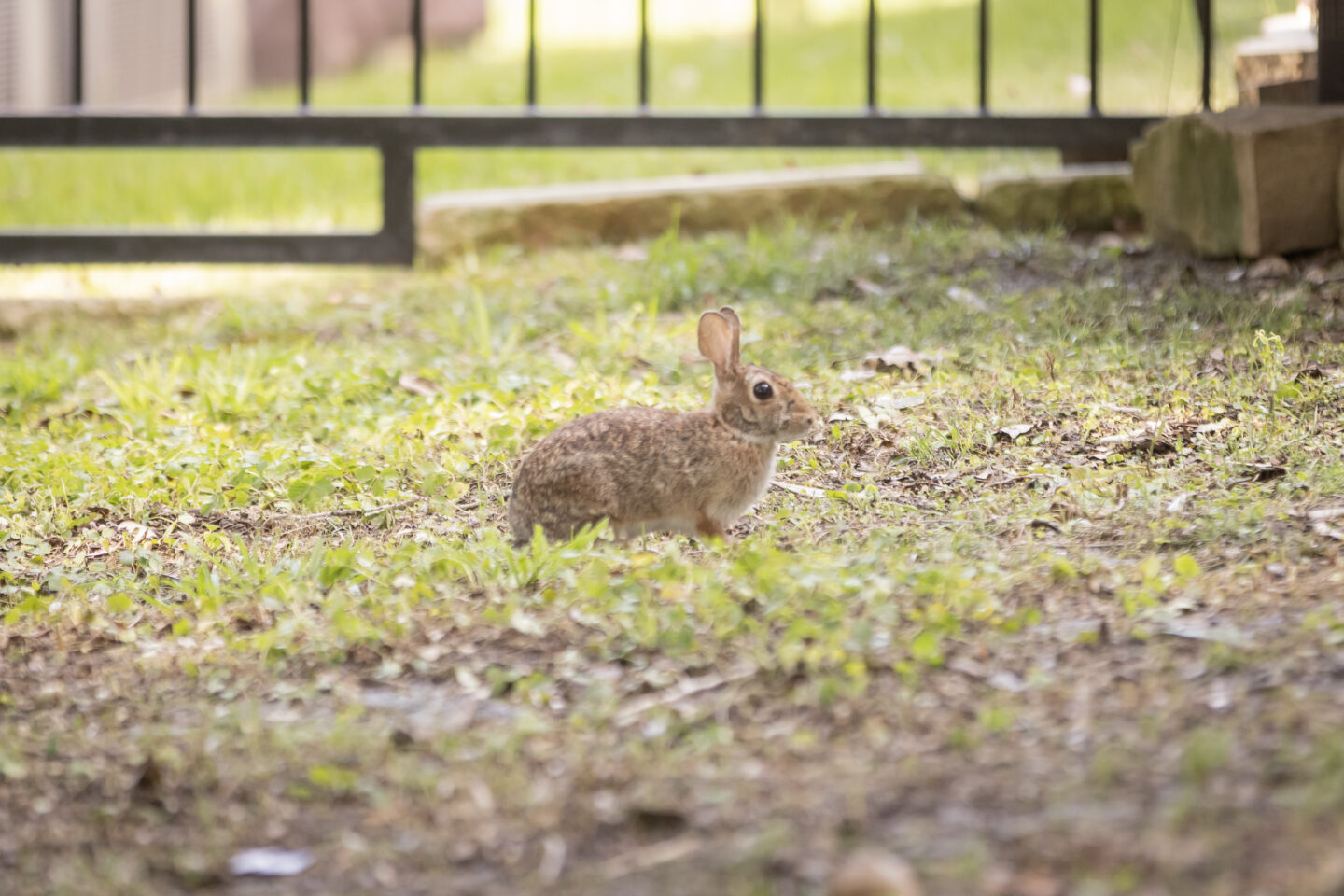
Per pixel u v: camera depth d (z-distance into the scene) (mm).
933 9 29125
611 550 8547
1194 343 12031
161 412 12594
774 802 5641
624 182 18891
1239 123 14344
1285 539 8008
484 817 5793
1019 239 16172
